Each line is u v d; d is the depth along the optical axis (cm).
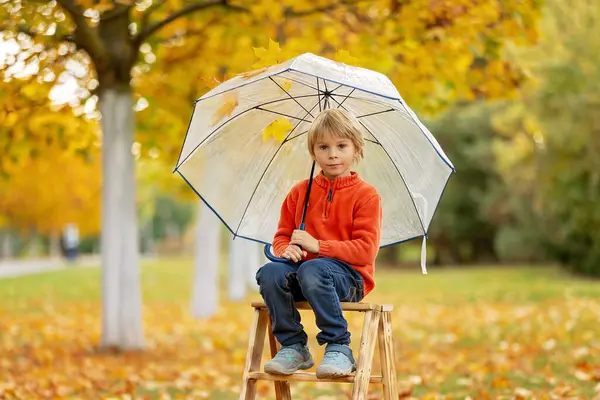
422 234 456
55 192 3988
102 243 1064
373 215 433
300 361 425
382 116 463
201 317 1650
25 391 749
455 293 2245
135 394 743
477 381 774
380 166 483
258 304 446
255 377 427
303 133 497
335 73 407
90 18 912
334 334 411
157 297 2394
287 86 464
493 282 2697
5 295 2400
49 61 895
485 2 863
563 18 1925
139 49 1031
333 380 409
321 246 420
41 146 1199
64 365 941
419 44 923
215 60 1062
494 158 3628
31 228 5972
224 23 1003
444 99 1132
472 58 958
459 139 3878
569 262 2984
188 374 852
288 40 994
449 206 4075
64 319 1630
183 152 456
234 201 486
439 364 912
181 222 9981
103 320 1064
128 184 1055
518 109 2130
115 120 1042
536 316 1452
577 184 2331
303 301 434
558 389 692
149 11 967
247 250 2420
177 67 1079
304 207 449
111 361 977
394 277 3294
